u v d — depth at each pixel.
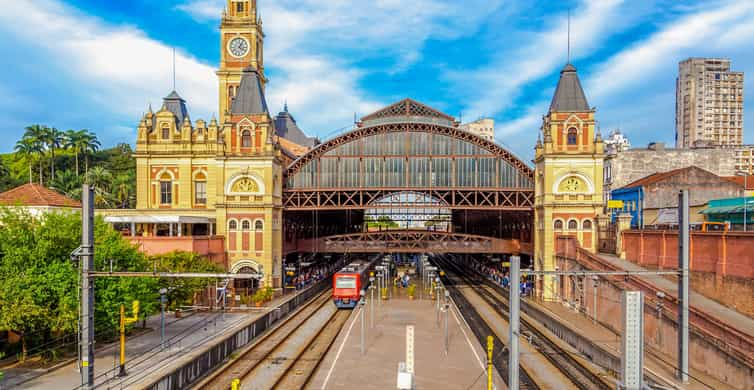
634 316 15.20
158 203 67.88
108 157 125.62
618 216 58.69
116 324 35.53
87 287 26.36
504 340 44.62
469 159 69.94
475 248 74.69
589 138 63.66
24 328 32.47
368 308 60.59
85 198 26.67
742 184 70.69
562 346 43.38
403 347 41.12
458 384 31.80
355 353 39.25
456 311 58.47
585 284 52.31
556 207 63.59
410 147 70.31
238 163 65.62
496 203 69.50
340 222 108.62
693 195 70.62
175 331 43.88
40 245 33.88
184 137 67.50
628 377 15.15
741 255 37.81
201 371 33.84
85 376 26.34
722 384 30.81
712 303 40.19
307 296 68.56
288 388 31.55
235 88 87.12
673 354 36.19
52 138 102.50
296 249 75.94
